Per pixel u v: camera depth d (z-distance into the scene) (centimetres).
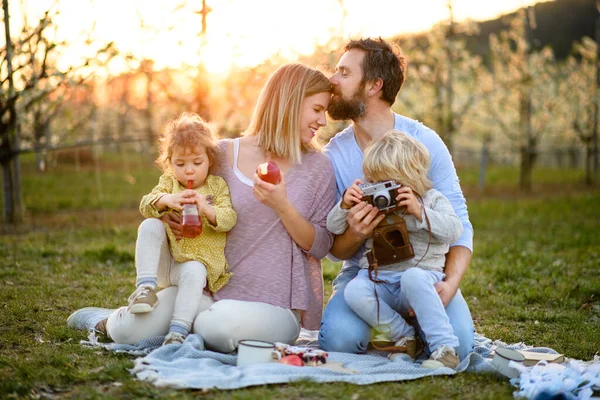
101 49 745
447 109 1509
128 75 938
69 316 387
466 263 339
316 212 344
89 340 338
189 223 311
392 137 330
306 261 343
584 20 2123
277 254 332
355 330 325
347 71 355
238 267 333
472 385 288
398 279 323
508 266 612
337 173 367
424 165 330
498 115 1758
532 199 1412
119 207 1101
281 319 324
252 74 929
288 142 340
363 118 363
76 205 1095
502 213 1142
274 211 335
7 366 299
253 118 354
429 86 1477
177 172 334
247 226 334
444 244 329
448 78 1471
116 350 318
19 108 805
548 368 291
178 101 911
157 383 269
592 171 2159
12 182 879
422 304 307
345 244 339
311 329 347
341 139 374
